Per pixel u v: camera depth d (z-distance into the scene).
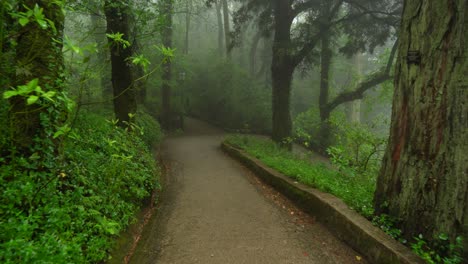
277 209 5.56
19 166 3.13
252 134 21.95
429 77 3.46
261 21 14.66
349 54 15.69
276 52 13.88
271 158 9.20
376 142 7.73
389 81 16.81
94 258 2.86
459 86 3.18
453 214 3.17
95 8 7.35
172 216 5.27
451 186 3.20
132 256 3.59
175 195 6.65
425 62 3.52
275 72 14.53
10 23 3.04
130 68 7.96
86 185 3.95
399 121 3.92
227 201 6.13
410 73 3.73
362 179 6.57
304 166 7.87
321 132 19.05
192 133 21.48
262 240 4.24
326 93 20.12
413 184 3.59
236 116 23.44
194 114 27.86
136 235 4.19
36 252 2.25
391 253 3.20
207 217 5.19
